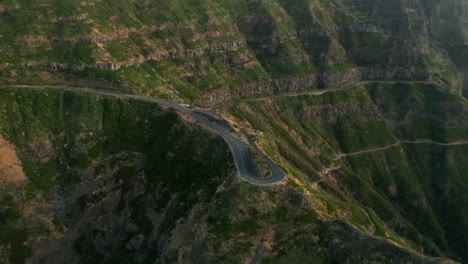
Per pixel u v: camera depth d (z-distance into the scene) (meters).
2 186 185.88
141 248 169.12
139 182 189.38
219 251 142.25
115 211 185.75
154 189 183.25
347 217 179.75
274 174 168.38
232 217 149.88
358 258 143.38
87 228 183.50
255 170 166.75
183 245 151.50
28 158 198.88
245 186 157.50
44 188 191.38
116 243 175.75
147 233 171.88
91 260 174.88
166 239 161.12
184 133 197.38
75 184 193.75
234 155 175.38
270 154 185.12
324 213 159.88
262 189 157.25
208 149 184.75
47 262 174.25
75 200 189.88
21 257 172.25
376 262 142.00
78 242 180.25
